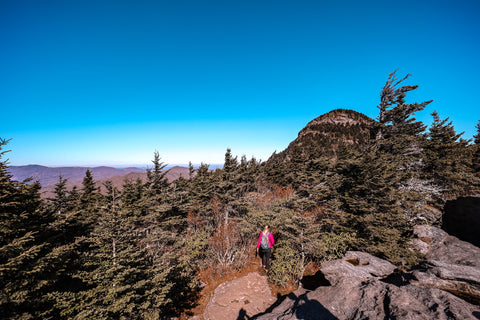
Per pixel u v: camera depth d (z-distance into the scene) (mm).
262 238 12273
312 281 10969
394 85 20906
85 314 6992
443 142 22203
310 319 6004
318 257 12516
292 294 8414
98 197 29828
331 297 6887
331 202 14367
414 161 18594
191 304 11625
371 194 13969
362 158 15734
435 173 19234
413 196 13492
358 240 12227
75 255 9828
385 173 13617
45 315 7531
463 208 12602
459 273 6961
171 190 17672
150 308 8617
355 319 5566
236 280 11938
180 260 11062
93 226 14047
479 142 30406
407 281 7664
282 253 12078
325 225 14734
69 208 25812
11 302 6426
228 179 22906
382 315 5371
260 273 13125
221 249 15570
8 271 6738
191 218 19391
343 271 8906
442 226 13867
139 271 8531
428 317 4773
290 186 30516
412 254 11000
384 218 12734
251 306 10078
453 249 10570
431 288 5984
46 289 8086
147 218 14641
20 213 8328
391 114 20625
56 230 9602
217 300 10820
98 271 8023
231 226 18938
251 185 30828
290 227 12359
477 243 10891
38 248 7605
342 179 15805
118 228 8492
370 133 22828
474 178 17953
